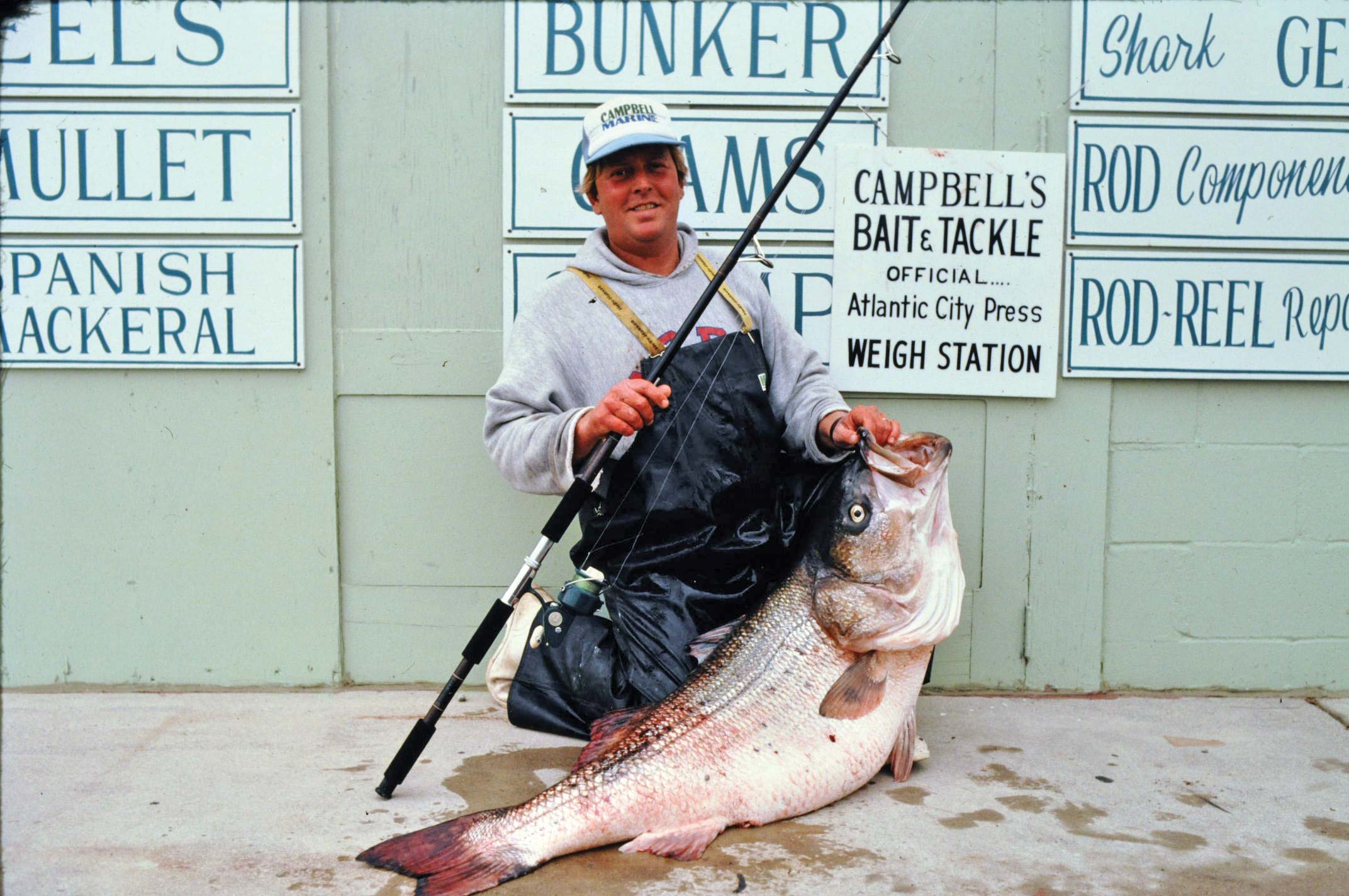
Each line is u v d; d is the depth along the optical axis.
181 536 3.51
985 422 3.54
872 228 3.47
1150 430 3.53
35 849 2.46
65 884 2.31
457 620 3.56
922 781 2.88
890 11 3.43
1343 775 2.92
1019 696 3.56
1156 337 3.50
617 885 2.33
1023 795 2.79
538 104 3.44
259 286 3.46
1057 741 3.16
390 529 3.54
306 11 3.38
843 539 2.72
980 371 3.51
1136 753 3.07
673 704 2.65
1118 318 3.50
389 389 3.49
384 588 3.55
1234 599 3.56
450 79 3.43
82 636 3.53
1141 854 2.47
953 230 3.48
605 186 3.04
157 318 3.46
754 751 2.62
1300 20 3.42
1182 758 3.03
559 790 2.46
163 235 3.44
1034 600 3.55
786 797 2.63
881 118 3.45
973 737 3.19
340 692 3.53
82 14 3.37
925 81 3.46
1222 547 3.55
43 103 3.39
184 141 3.42
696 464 2.92
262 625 3.54
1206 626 3.57
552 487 2.91
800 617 2.75
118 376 3.47
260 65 3.40
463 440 3.51
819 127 2.85
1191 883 2.35
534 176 3.45
